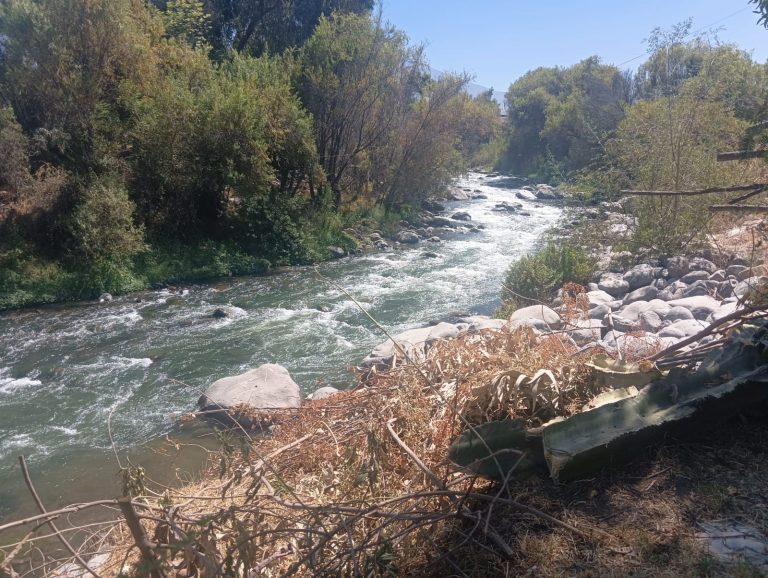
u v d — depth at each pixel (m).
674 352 4.57
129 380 9.83
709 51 13.99
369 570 2.79
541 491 3.38
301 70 23.09
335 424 4.36
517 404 3.79
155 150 17.75
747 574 2.60
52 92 16.73
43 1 16.83
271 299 14.95
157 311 14.01
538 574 2.82
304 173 22.42
